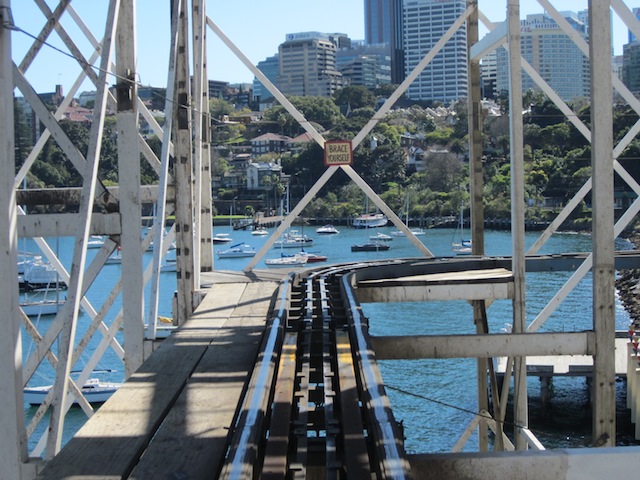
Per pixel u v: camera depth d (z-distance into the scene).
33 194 10.11
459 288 14.32
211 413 6.65
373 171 112.00
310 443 6.56
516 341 11.36
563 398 33.47
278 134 132.88
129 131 9.68
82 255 7.67
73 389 10.86
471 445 26.42
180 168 12.20
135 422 6.39
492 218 95.50
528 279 59.12
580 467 6.10
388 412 6.10
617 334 37.19
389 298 14.40
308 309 10.76
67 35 9.45
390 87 169.75
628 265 17.70
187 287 12.53
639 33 15.52
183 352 8.91
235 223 109.56
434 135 123.75
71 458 5.63
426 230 98.75
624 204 86.56
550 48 156.75
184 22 11.80
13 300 6.58
